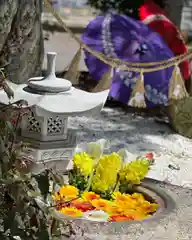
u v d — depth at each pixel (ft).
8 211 5.18
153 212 6.79
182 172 13.50
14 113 6.26
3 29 13.01
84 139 15.75
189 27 26.94
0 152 5.28
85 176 7.30
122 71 18.35
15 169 5.40
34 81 7.40
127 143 15.85
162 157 14.74
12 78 13.30
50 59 7.43
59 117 7.51
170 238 6.05
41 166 7.36
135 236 5.96
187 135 17.17
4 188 5.19
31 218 5.20
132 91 17.22
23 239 5.16
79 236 5.80
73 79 16.08
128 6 23.21
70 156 7.64
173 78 16.61
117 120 18.65
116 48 18.86
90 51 16.06
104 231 5.96
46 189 5.42
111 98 21.17
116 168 7.18
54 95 7.26
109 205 6.83
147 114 19.90
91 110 7.20
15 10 13.10
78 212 6.50
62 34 36.09
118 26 19.30
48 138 7.48
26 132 7.52
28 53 13.65
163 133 17.39
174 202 6.95
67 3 43.80
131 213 6.69
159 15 20.33
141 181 7.84
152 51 18.44
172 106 17.90
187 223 6.40
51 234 5.34
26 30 13.52
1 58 9.63
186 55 16.39
